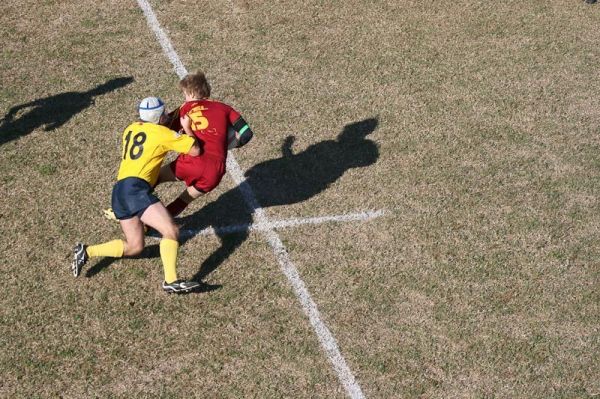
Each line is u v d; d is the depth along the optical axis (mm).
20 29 16125
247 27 16516
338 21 16891
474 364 9938
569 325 10523
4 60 15172
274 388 9500
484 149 13516
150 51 15625
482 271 11211
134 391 9391
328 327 10289
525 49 16406
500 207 12336
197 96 11195
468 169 13062
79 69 15016
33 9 16781
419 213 12133
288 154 13195
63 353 9781
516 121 14242
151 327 10172
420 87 14969
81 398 9273
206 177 10844
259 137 13516
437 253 11453
